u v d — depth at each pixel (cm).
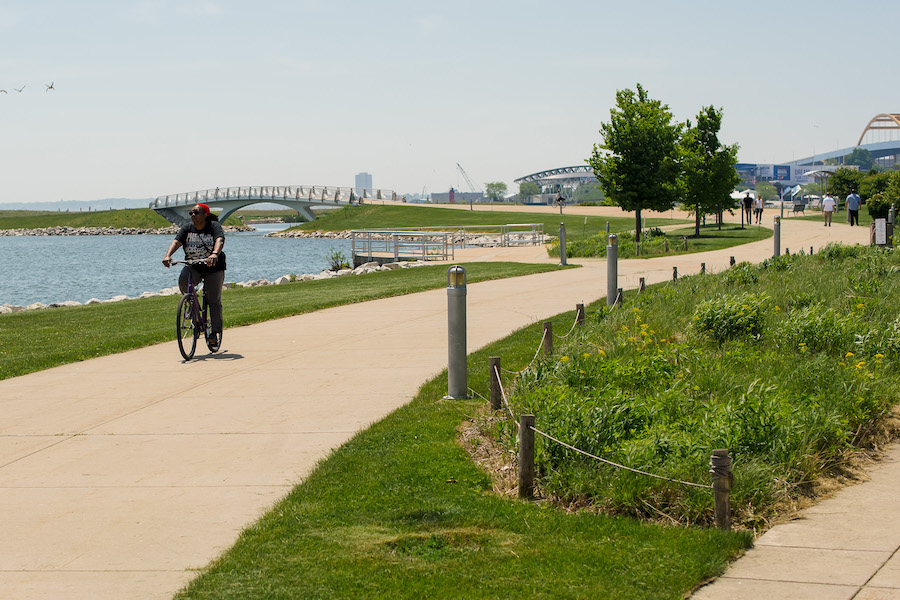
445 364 1073
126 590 458
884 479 646
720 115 4103
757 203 5203
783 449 625
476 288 2008
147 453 722
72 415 864
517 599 434
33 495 620
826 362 880
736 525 552
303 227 11369
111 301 2488
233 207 12494
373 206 11750
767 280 1603
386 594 440
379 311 1650
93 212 18412
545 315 1466
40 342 1368
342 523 542
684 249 3164
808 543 518
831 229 4019
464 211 10119
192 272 1174
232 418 836
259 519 556
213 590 448
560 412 669
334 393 934
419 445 710
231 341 1337
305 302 1833
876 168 8062
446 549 498
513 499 591
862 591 443
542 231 4597
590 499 582
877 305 1225
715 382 824
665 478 551
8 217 18925
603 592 440
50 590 459
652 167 3712
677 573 462
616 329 1121
